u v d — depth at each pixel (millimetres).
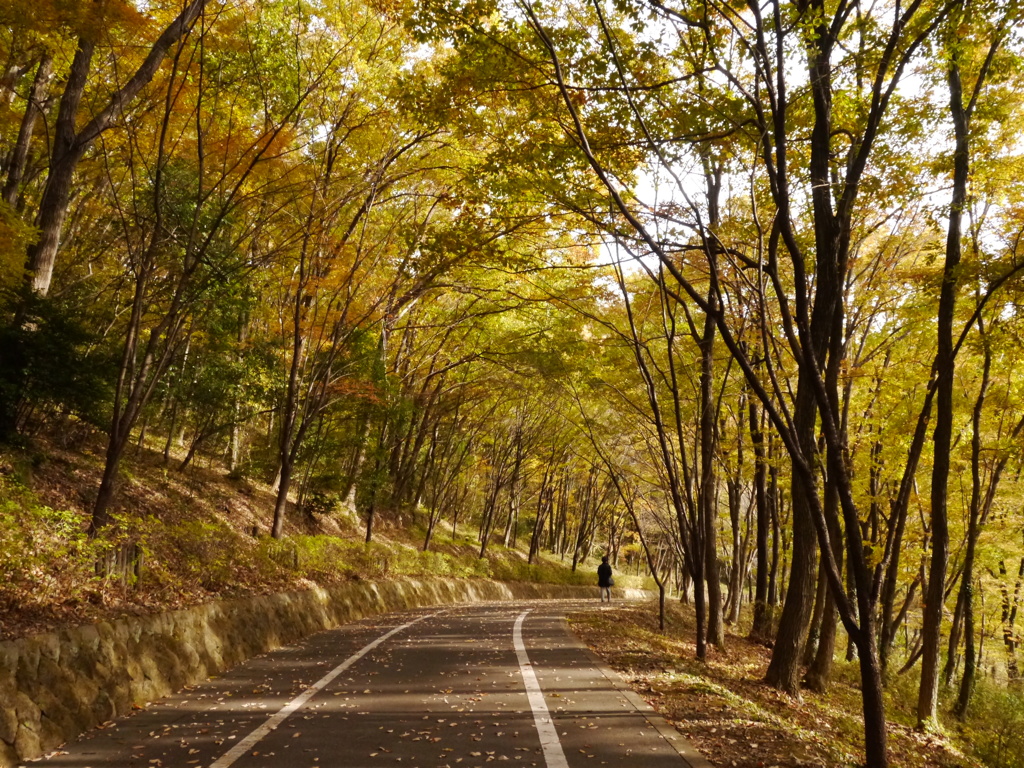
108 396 11492
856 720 11016
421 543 30969
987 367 13875
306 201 16156
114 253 19406
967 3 7543
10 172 12414
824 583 16344
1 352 10375
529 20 7105
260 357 18609
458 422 31766
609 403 18453
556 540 55750
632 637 13938
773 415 6328
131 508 13141
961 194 11742
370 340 18891
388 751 5305
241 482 21094
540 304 18172
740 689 10273
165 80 10477
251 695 7285
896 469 16406
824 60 7305
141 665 7047
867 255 15625
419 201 19609
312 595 13844
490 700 7133
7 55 10586
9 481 9242
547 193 9617
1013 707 16609
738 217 12062
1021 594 21891
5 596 6289
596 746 5508
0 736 4844
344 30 14070
